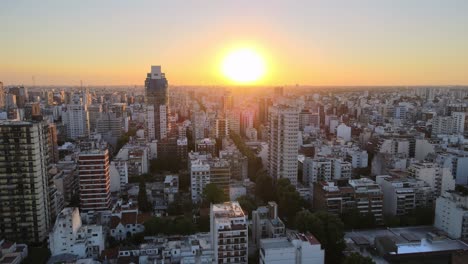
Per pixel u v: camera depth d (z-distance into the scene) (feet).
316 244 635.25
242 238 638.12
